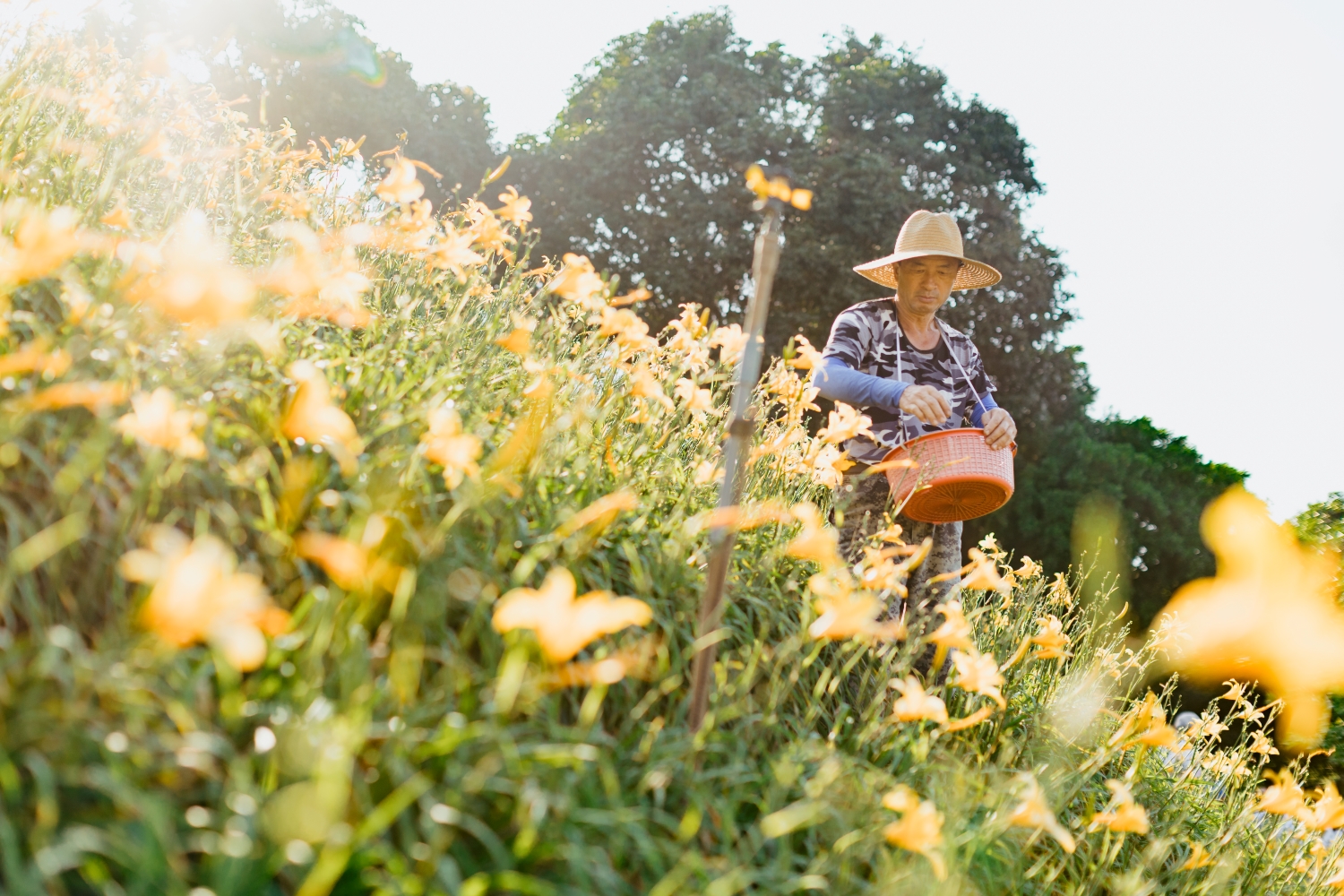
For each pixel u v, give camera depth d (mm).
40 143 2807
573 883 1637
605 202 18125
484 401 2807
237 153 3191
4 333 1883
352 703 1618
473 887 1427
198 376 2156
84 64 4086
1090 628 4379
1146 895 2787
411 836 1540
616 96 18516
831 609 1987
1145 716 2922
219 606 1219
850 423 3078
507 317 3492
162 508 1929
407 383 2463
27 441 1905
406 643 1864
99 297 1957
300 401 1799
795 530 3131
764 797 2107
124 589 1758
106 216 2381
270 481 2135
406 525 1952
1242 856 3531
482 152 18750
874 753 2561
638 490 2803
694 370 2889
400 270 3441
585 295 2562
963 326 17781
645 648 2033
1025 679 3783
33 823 1344
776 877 1842
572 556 2254
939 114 18938
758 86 18797
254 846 1380
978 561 2549
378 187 2475
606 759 1796
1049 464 17797
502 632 1956
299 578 1965
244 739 1588
